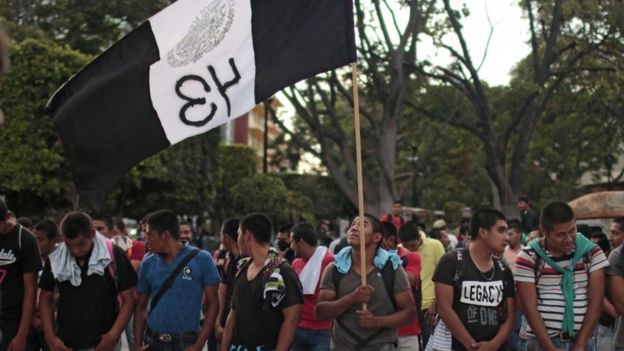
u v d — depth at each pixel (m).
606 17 25.27
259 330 6.81
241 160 51.62
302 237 9.23
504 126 28.39
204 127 7.43
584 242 6.85
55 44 28.78
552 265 6.82
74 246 7.40
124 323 7.59
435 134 29.08
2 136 27.61
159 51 7.44
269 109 28.20
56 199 30.92
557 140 39.69
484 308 6.79
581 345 6.77
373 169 40.44
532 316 6.80
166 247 7.60
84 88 7.31
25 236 7.57
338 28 7.50
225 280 8.74
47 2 33.50
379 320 7.01
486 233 6.79
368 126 35.09
